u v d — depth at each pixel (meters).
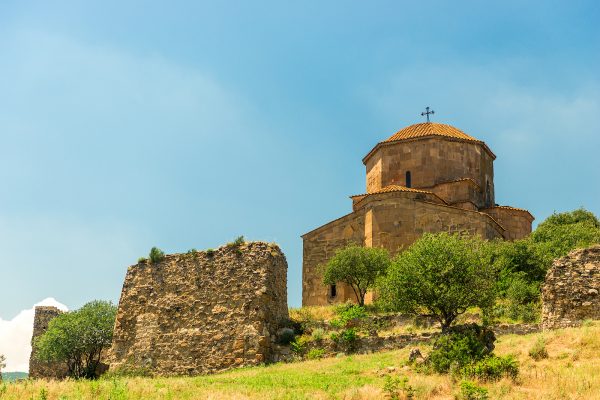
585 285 25.64
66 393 17.70
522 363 20.91
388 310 30.66
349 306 33.34
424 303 25.67
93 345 34.25
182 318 29.36
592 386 17.52
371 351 27.22
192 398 17.52
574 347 21.56
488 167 48.94
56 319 35.50
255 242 30.08
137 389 18.59
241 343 27.67
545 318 26.30
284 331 29.03
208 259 30.23
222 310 28.77
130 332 30.27
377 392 18.36
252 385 20.27
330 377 21.47
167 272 30.81
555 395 17.03
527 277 34.81
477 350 21.28
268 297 28.77
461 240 27.53
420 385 18.61
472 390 17.27
